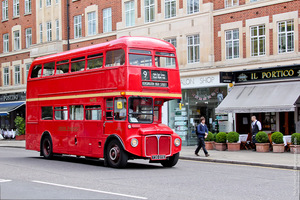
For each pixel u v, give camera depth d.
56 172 14.42
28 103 21.47
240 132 25.98
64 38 37.94
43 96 20.33
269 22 24.48
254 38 25.27
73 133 18.22
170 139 16.23
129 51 15.80
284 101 21.95
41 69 20.69
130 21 32.22
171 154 16.22
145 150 15.56
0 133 42.88
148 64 16.23
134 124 15.65
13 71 44.44
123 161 15.67
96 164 17.80
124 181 12.29
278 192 10.60
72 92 18.33
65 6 37.97
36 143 20.73
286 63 23.39
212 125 27.14
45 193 9.81
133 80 15.71
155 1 30.41
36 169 15.32
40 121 20.47
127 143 15.41
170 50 16.95
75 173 14.20
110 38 33.53
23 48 43.16
